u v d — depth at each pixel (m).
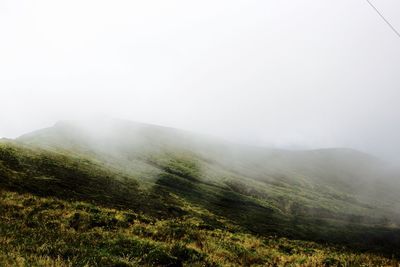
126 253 13.70
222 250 18.23
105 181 68.44
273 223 73.38
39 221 19.25
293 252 24.52
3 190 30.31
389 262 20.73
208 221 48.56
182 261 14.04
